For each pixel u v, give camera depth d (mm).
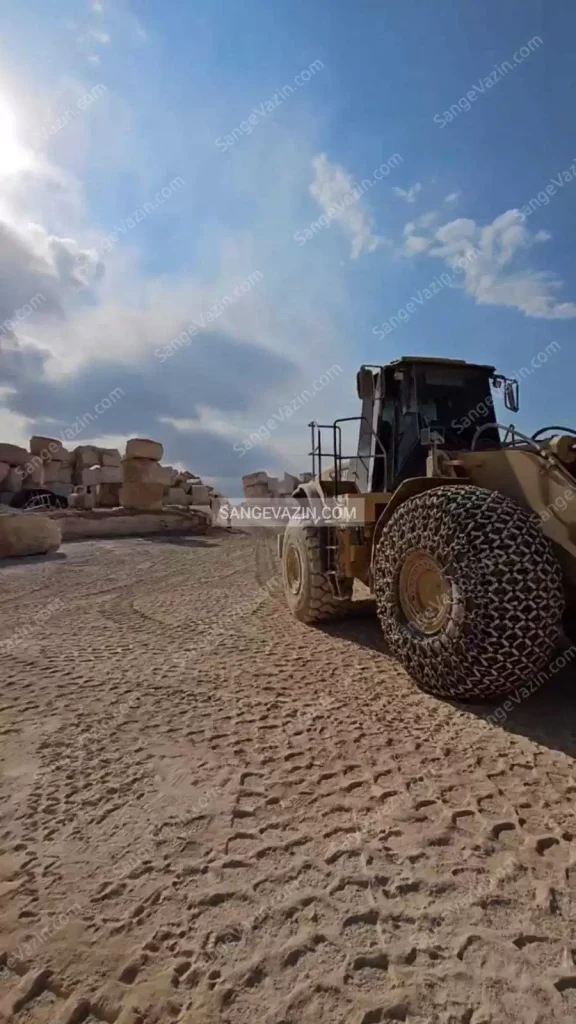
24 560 11945
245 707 3525
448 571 3330
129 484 19672
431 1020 1452
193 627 5789
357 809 2381
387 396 5430
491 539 3195
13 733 3176
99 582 9023
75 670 4316
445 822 2279
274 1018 1464
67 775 2709
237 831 2242
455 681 3322
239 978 1584
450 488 3664
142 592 8062
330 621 5859
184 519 19750
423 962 1625
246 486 29156
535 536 3229
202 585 8703
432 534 3484
